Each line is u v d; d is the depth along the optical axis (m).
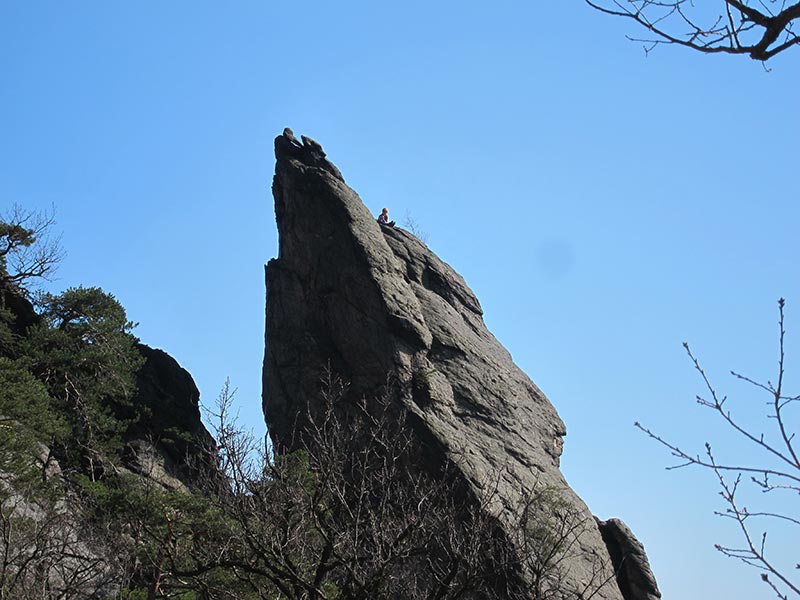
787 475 5.47
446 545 22.67
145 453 41.31
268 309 52.09
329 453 21.36
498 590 23.25
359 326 49.53
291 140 55.62
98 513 26.83
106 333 44.03
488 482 42.88
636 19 6.32
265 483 19.97
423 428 44.78
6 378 32.81
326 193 52.78
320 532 18.33
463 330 53.03
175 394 49.50
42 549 19.22
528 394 52.25
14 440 27.23
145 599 20.83
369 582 17.88
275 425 48.69
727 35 6.22
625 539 47.97
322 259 51.38
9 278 47.03
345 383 48.28
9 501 24.92
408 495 25.33
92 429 38.69
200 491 26.30
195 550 21.81
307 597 17.84
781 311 5.66
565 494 46.88
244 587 21.16
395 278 51.88
